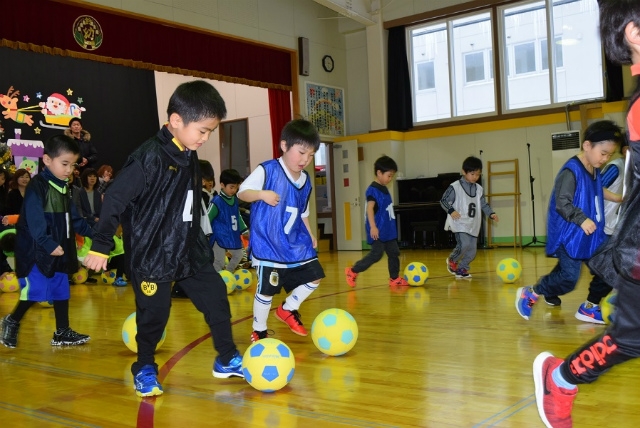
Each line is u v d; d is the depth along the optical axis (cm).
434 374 250
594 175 344
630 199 141
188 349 320
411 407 207
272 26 1089
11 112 973
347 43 1264
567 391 160
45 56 1024
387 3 1170
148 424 200
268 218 307
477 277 621
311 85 1169
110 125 1120
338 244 1210
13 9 732
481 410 201
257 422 198
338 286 591
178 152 229
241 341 337
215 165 1322
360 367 267
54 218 334
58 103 1039
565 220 341
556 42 1041
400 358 281
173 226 229
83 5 795
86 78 1085
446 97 1156
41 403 228
